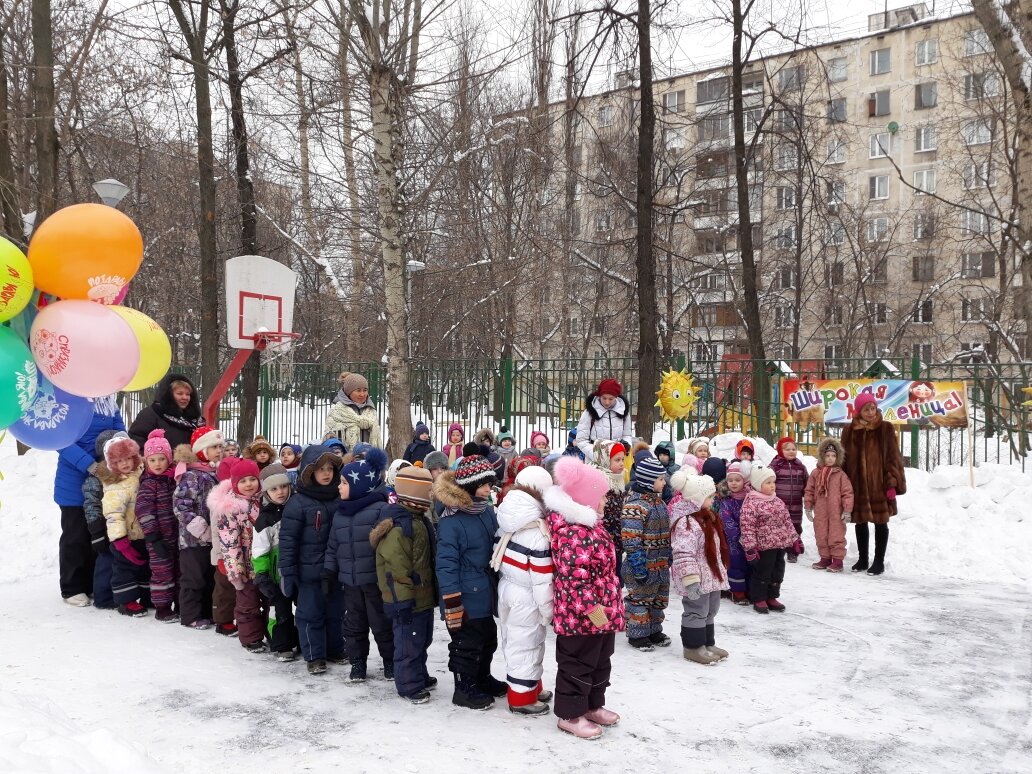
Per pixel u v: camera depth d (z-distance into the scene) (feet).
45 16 37.76
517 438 44.83
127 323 15.85
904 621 21.48
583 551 13.99
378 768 12.37
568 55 46.73
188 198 73.26
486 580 15.24
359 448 17.06
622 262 84.74
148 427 24.27
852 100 121.29
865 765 12.69
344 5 36.81
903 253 110.32
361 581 16.20
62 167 62.75
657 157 68.23
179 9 41.68
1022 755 13.12
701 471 25.27
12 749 9.66
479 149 49.49
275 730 13.89
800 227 84.74
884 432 27.66
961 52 104.83
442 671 17.70
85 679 16.43
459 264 76.13
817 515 28.37
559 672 14.10
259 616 19.11
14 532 29.91
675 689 16.25
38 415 15.71
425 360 48.57
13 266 14.06
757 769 12.50
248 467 18.97
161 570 21.47
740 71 53.57
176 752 12.84
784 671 17.40
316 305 97.96
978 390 39.81
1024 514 28.81
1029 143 28.66
